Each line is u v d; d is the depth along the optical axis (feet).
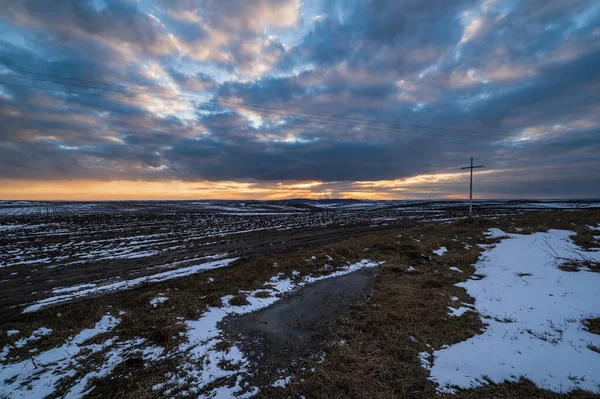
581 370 12.98
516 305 22.04
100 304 22.68
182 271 34.17
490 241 50.19
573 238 45.78
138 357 15.21
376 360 14.55
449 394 11.90
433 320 19.69
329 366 14.24
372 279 31.86
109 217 118.93
